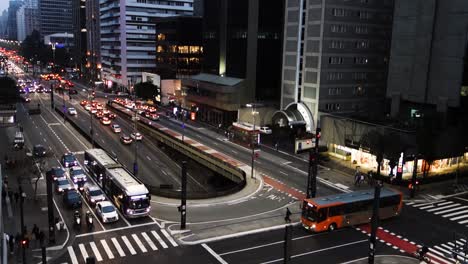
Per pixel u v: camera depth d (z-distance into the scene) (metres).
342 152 79.25
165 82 146.12
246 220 49.22
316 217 45.75
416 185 62.25
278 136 94.50
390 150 64.50
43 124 107.38
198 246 42.16
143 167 75.50
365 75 97.50
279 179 65.94
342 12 90.38
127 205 47.91
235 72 114.69
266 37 111.56
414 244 44.28
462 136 70.25
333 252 41.69
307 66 93.06
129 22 184.62
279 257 40.09
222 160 72.31
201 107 121.88
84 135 94.00
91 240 42.94
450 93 77.62
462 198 59.84
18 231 43.81
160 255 40.03
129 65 187.38
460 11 74.88
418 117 77.50
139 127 108.44
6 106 120.62
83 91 187.25
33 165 66.69
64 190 56.28
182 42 153.00
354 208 47.78
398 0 85.25
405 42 84.75
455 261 39.97
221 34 119.88
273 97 115.69
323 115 83.75
